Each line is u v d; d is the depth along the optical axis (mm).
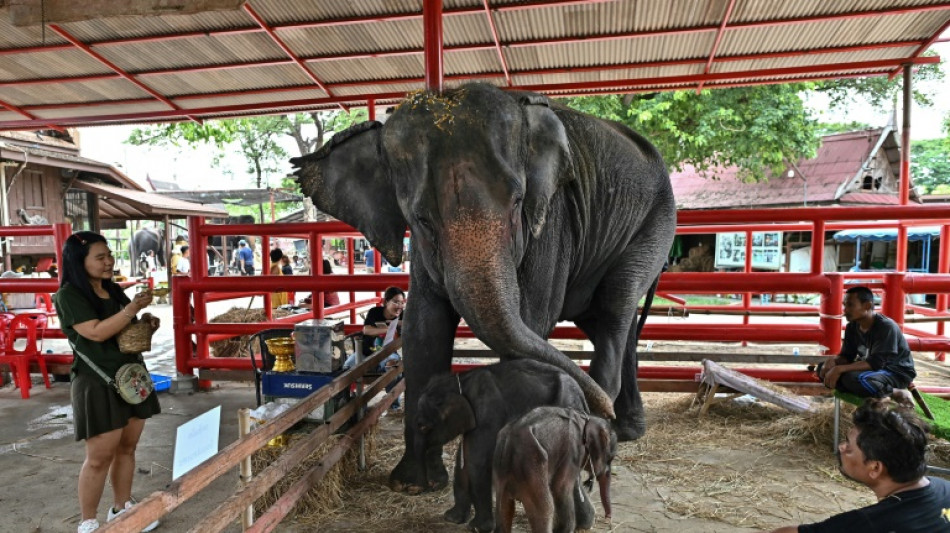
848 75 8289
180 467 2334
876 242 16734
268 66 7938
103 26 6719
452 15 6691
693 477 3865
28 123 9352
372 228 3068
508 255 2400
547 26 7004
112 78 8156
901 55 7746
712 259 18641
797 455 4215
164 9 4613
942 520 1985
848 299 4160
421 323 3244
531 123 2709
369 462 4031
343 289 5645
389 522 3244
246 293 7250
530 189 2652
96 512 3289
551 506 2227
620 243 3869
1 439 4789
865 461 2088
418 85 8656
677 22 6941
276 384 3684
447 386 2725
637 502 3533
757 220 5250
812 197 16719
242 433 2578
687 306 9148
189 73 8078
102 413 3033
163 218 16953
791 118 13312
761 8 6625
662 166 4219
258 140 27375
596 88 8562
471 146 2449
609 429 2580
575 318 4266
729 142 13891
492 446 2613
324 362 3635
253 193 24109
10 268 11203
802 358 5156
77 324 2982
